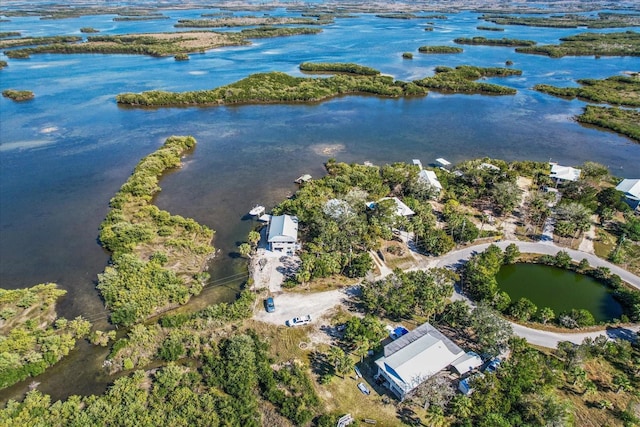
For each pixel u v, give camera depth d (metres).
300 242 108.38
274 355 76.81
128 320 83.25
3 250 108.19
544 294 93.19
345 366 69.44
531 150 171.12
